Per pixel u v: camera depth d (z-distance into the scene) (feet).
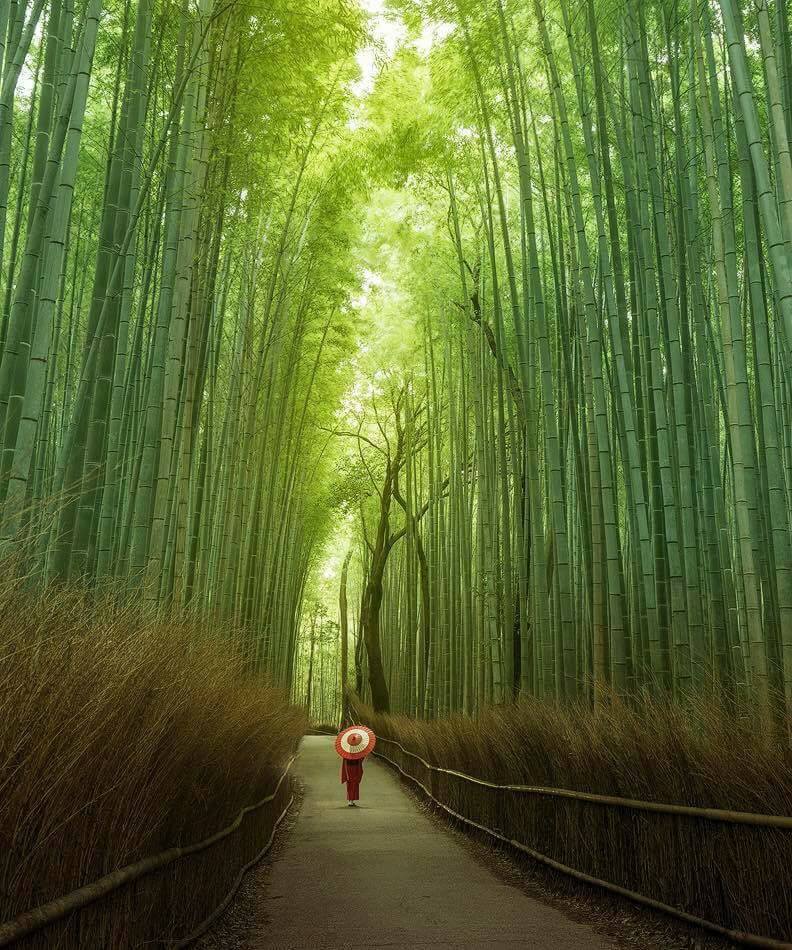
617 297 21.80
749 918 11.15
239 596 31.76
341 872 20.03
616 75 25.66
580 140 28.37
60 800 6.71
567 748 17.70
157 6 20.51
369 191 41.45
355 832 27.40
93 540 16.83
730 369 16.20
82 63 12.77
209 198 21.84
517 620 34.76
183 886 11.55
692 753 12.96
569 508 30.83
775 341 21.81
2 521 8.53
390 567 72.23
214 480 32.96
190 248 18.62
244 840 17.93
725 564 22.68
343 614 84.99
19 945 5.94
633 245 21.97
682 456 18.65
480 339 34.58
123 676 8.45
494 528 33.71
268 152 26.27
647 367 20.70
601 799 15.58
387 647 75.00
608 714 16.83
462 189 38.11
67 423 25.49
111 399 17.88
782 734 11.59
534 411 26.32
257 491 37.60
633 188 22.00
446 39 27.84
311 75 27.73
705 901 12.32
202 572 25.16
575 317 26.66
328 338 49.49
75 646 7.97
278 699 25.77
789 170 12.88
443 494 47.09
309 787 43.16
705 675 16.80
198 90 19.52
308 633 120.88
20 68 14.34
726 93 21.47
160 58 19.92
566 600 22.15
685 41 22.77
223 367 38.27
